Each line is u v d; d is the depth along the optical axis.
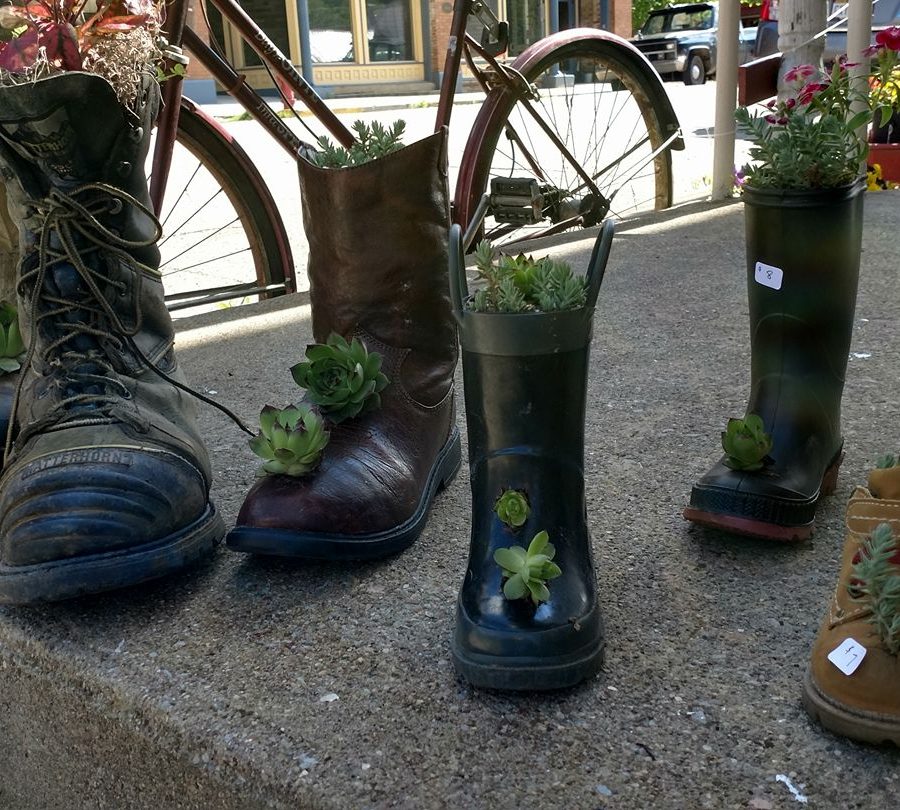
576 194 2.81
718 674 0.85
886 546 0.76
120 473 0.99
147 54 1.06
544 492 0.87
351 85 15.17
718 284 2.22
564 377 0.84
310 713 0.83
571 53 2.79
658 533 1.11
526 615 0.82
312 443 1.03
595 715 0.80
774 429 1.09
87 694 0.90
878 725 0.73
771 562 1.03
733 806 0.70
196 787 0.82
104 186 1.04
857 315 1.89
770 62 2.97
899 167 3.34
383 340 1.17
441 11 15.57
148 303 1.15
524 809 0.71
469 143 2.54
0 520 1.00
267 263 2.42
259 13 14.30
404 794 0.73
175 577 1.07
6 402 1.25
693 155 5.33
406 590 1.02
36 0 0.97
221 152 2.27
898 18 3.91
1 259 1.38
